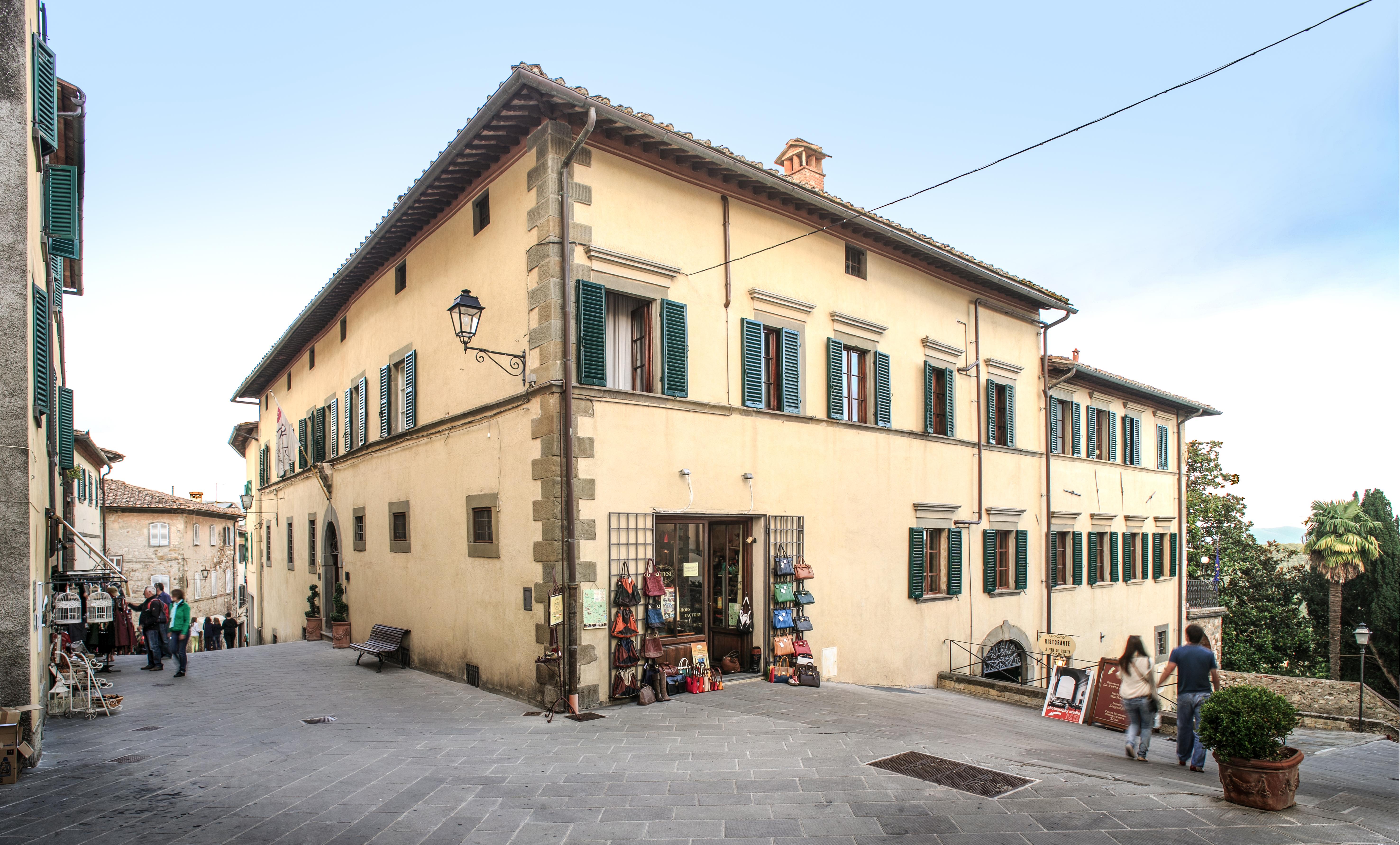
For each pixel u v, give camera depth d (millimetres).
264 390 25609
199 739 8234
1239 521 33000
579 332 9859
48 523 8688
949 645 15023
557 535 9492
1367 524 31438
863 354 14031
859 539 13367
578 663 9414
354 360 16516
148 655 14031
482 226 11508
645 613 10125
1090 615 19344
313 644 17453
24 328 6379
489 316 11078
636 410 10328
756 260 12125
